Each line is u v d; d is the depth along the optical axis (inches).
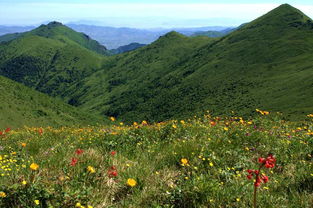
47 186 165.8
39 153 269.3
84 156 228.4
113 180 187.0
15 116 5098.4
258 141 301.9
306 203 166.4
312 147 285.1
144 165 219.6
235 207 163.6
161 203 166.9
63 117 6200.8
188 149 254.2
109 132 347.3
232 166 231.5
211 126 374.6
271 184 195.5
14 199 150.0
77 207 147.5
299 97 6323.8
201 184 174.2
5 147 318.7
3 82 6097.4
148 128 366.9
